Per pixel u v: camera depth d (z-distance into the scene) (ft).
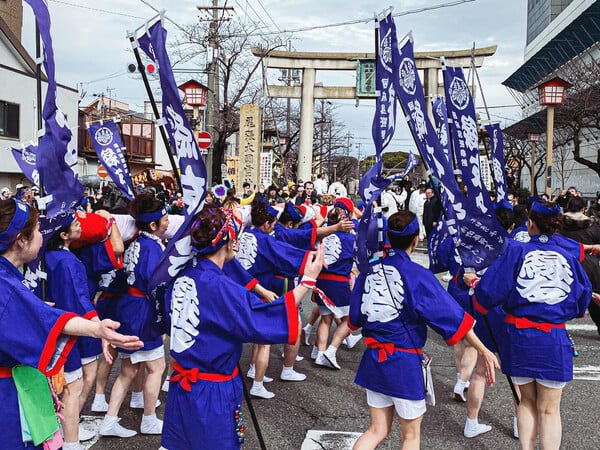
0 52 58.70
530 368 10.98
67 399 11.64
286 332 8.11
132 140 98.84
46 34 9.40
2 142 57.47
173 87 8.91
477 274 12.76
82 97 89.66
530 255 11.12
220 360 8.45
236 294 8.32
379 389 10.25
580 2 108.58
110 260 13.07
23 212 7.51
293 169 138.92
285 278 16.58
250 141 61.46
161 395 16.35
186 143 9.03
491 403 15.83
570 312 11.02
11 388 7.14
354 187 101.40
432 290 9.98
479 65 81.15
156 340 13.25
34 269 10.27
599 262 21.56
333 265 18.42
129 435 13.42
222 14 57.11
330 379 18.03
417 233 10.41
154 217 13.20
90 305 11.53
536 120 93.71
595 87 61.57
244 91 86.28
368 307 10.47
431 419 14.67
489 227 12.60
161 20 9.06
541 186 132.77
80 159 83.61
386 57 10.21
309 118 86.28
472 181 12.80
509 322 11.51
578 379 17.74
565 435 13.61
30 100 61.52
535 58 126.52
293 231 16.75
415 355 10.22
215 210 8.91
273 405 15.65
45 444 7.41
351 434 13.67
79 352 12.30
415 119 11.11
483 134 21.57
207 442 8.29
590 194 104.99
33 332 6.97
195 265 8.89
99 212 13.67
